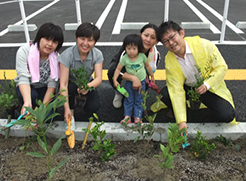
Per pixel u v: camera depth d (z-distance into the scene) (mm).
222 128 2654
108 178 2189
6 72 4383
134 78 2816
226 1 4914
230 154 2424
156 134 2631
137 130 2463
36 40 2492
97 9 8711
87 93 2869
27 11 8820
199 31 6223
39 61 2580
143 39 2723
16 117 3090
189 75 2693
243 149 2496
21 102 2812
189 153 2459
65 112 2639
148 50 2947
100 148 2342
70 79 2848
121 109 3334
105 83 3965
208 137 2643
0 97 2531
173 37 2420
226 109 2619
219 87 2723
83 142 2619
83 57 2631
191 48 2523
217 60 2547
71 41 5730
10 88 2828
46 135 2729
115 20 7359
